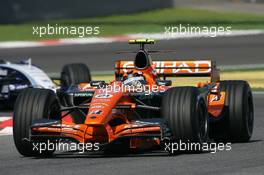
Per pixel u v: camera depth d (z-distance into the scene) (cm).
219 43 11319
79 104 3691
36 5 13012
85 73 4525
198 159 3219
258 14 14712
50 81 5850
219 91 3862
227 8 15588
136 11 14250
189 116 3284
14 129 3347
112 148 3559
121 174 2869
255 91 6694
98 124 3144
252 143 3816
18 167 3109
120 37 11938
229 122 3822
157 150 3562
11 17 12925
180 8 15062
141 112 3675
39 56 10400
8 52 10894
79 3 13488
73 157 3356
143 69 3669
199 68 3997
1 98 5709
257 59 9531
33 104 3356
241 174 2841
